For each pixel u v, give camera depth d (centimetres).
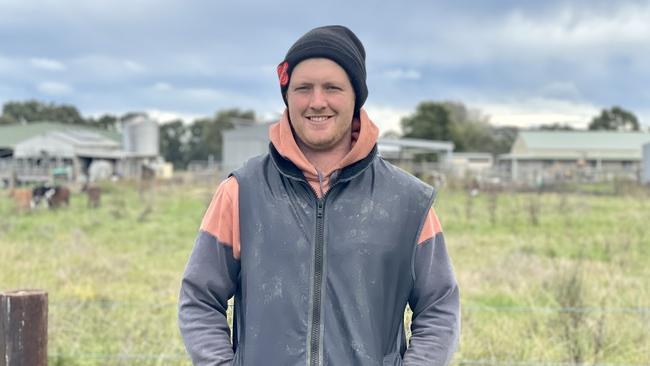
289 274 194
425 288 206
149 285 882
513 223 1645
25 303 276
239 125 4706
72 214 1948
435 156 5550
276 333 191
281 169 201
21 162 4500
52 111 9094
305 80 200
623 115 8525
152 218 1825
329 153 207
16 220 1741
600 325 551
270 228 198
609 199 2552
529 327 604
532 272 905
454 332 204
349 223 198
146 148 5516
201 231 209
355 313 192
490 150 7819
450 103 7988
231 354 200
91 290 795
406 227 201
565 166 5612
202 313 203
